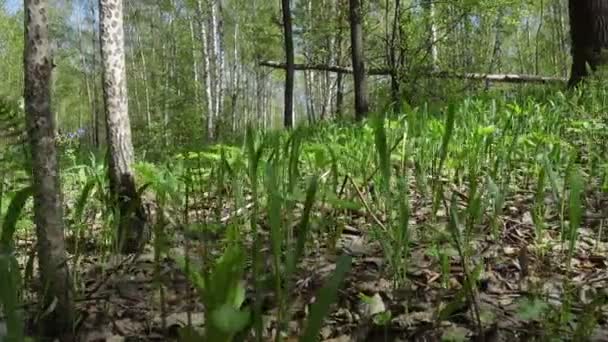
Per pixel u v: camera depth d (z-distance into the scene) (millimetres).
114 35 2455
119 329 1744
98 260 2410
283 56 33188
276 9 32906
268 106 47750
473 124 4141
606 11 7609
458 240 1597
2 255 1133
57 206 1590
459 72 12492
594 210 2805
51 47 1541
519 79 12539
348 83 34750
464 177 3418
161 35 35375
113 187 2477
